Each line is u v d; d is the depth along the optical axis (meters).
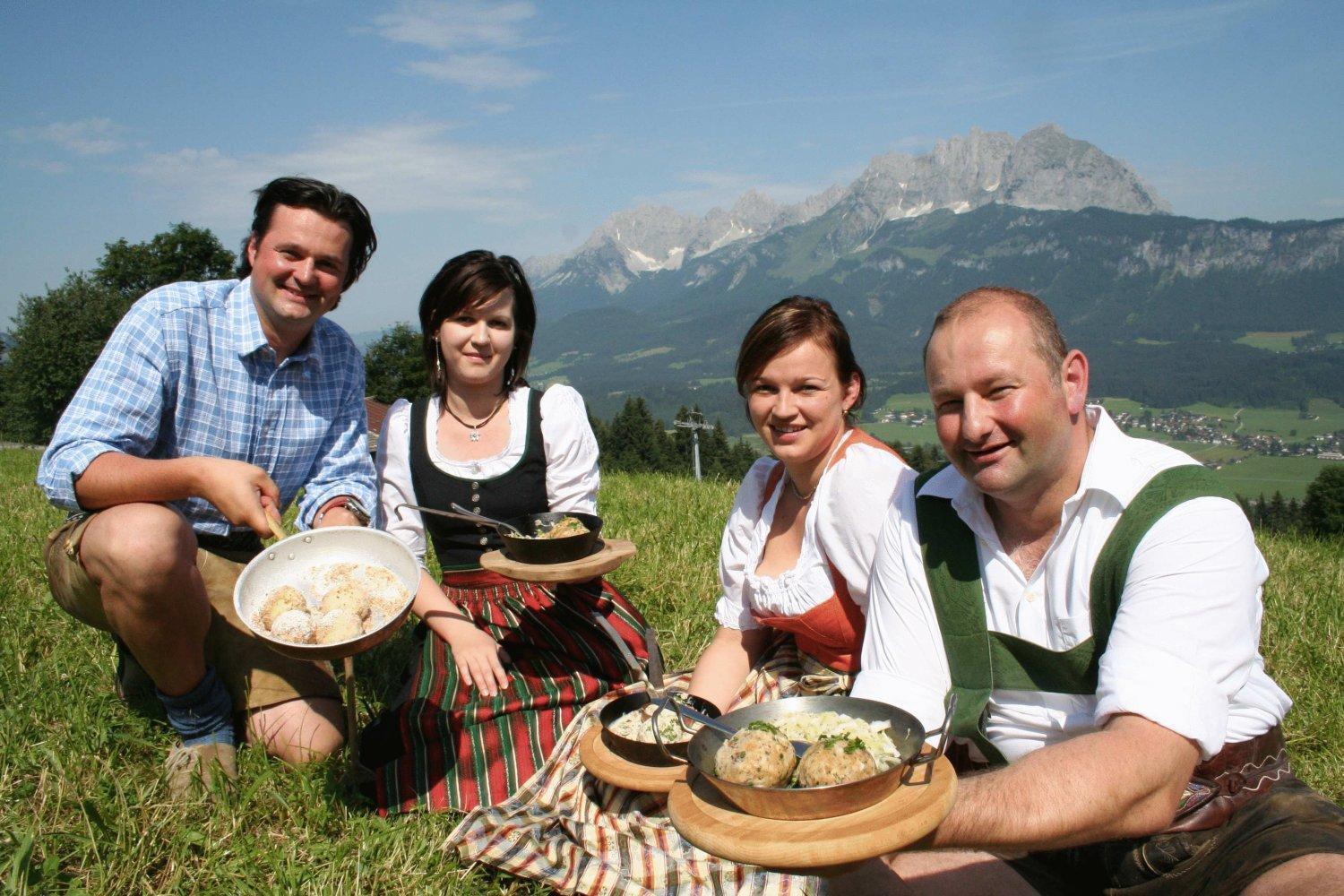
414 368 84.38
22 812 3.08
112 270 92.44
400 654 4.80
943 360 2.45
